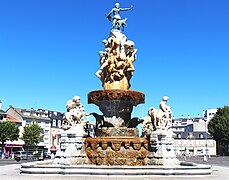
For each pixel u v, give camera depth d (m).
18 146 84.12
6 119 86.75
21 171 16.56
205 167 16.56
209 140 114.44
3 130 72.25
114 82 22.36
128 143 19.36
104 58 22.84
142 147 19.58
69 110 19.48
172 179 14.28
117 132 21.23
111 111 21.81
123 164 18.98
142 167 15.78
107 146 19.36
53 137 99.88
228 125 77.56
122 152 19.20
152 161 19.02
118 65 22.25
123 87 22.36
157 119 19.56
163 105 19.73
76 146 18.78
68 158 18.28
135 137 20.56
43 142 96.06
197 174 15.94
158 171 15.48
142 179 14.06
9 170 19.00
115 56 22.42
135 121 21.88
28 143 80.88
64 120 19.23
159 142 19.08
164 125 19.50
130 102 21.77
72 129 18.98
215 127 80.06
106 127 21.58
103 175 15.09
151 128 21.16
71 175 15.30
